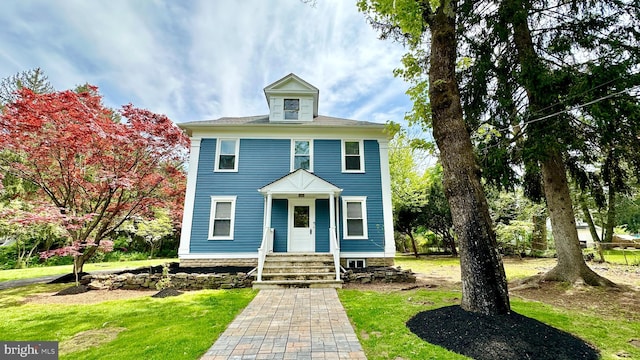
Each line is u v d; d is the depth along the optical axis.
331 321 4.64
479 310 4.14
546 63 6.72
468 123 8.24
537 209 15.95
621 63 5.30
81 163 9.10
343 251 10.29
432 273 10.51
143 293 7.30
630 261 12.23
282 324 4.52
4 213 7.11
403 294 6.73
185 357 3.33
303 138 11.28
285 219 10.50
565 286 6.74
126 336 4.15
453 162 4.73
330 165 11.09
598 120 5.45
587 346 3.45
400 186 18.38
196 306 5.84
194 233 10.16
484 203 4.54
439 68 5.04
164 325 4.61
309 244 10.35
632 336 3.81
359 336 3.96
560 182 7.48
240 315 5.07
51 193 8.59
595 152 7.04
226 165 10.96
